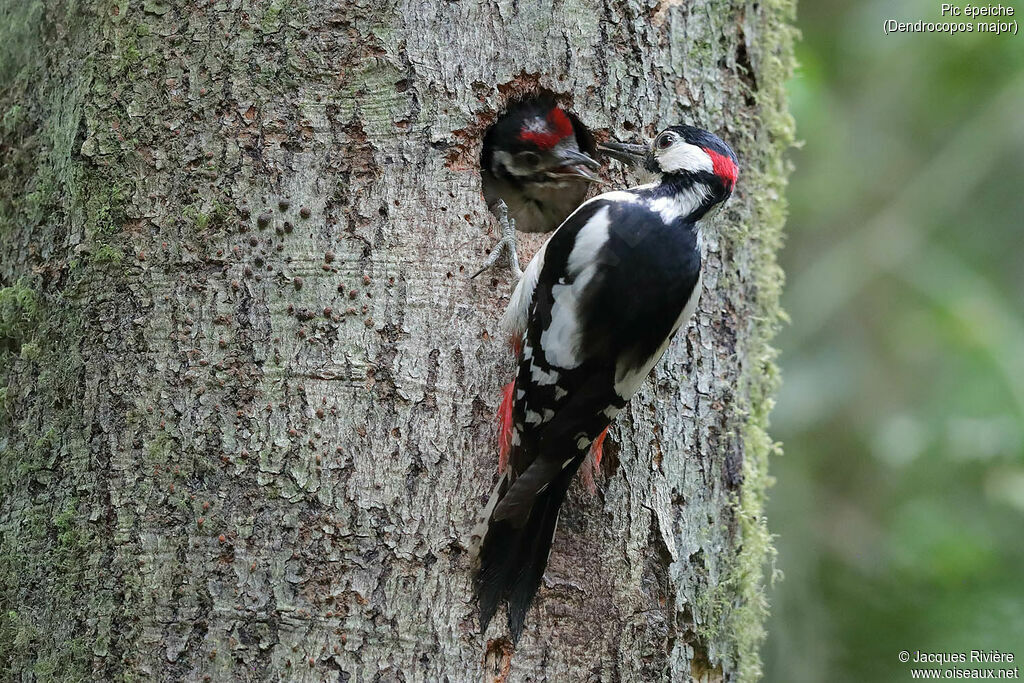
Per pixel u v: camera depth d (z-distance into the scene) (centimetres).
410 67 820
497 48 850
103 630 764
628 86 888
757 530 943
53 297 818
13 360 834
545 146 944
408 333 799
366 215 803
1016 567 1449
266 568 759
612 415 807
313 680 750
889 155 1670
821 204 1596
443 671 771
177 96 805
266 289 786
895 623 1444
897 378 1603
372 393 786
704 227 912
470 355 815
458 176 830
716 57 930
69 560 780
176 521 766
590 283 805
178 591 758
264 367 778
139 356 786
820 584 1505
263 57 805
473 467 801
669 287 816
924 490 1510
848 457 1583
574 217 847
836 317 1638
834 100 1609
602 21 882
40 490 800
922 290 1555
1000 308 1548
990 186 1692
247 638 752
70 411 798
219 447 770
